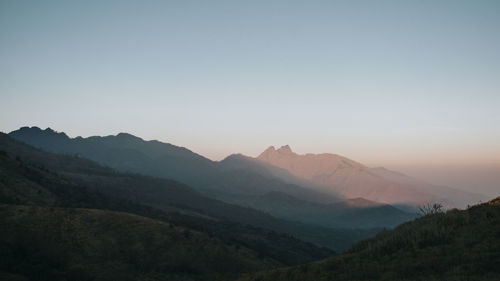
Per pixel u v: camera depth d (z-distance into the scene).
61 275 53.97
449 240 32.47
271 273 40.78
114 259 66.12
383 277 26.84
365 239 47.25
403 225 47.84
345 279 29.11
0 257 54.25
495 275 21.44
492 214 37.81
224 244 86.19
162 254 72.00
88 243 68.50
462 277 21.92
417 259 29.39
